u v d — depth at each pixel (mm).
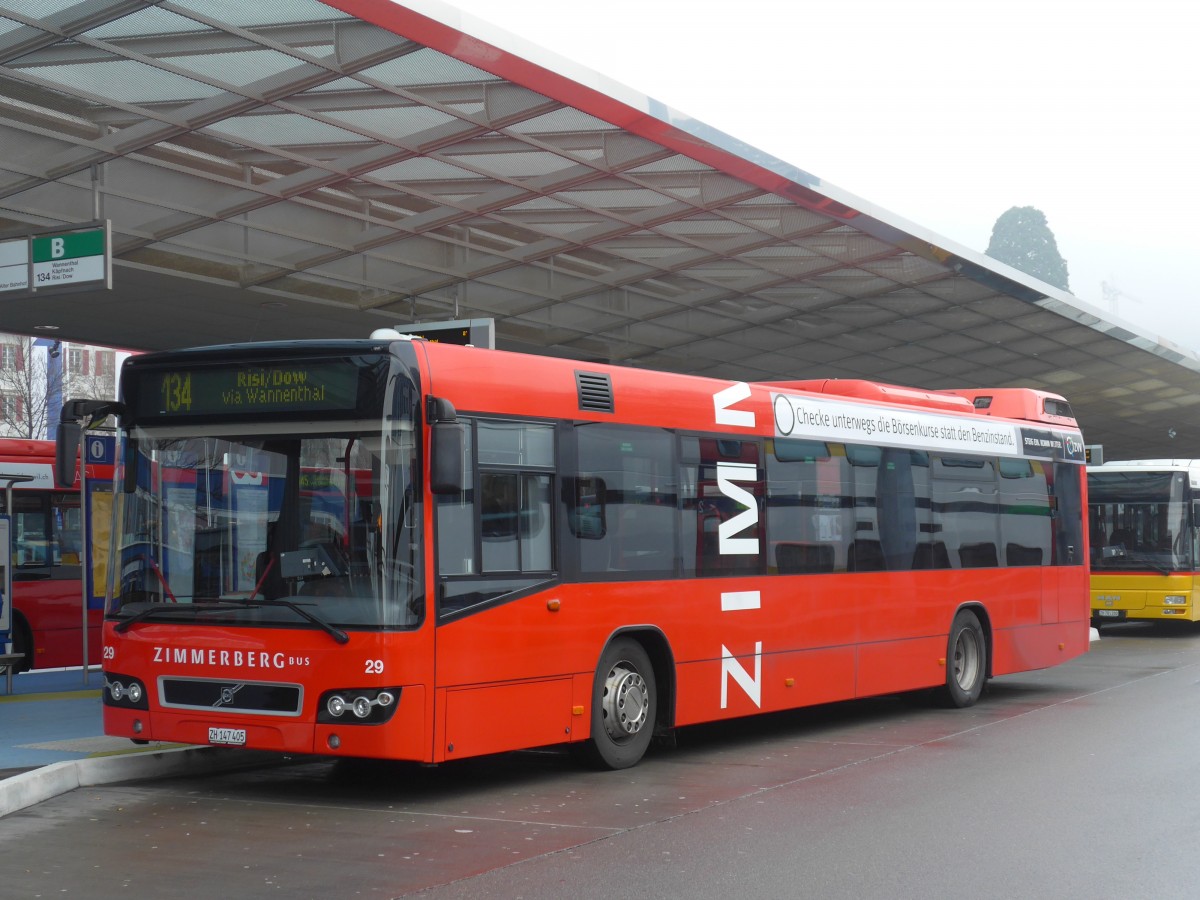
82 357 66750
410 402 9172
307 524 9242
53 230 15469
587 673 10414
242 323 26141
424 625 9055
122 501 9852
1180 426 53562
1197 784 9945
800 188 19531
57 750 10906
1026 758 11273
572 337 30281
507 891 6902
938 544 14867
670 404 11469
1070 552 17516
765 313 28672
